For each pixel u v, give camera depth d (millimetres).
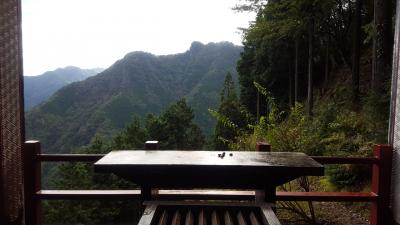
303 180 5246
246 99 33562
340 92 17703
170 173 3092
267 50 26594
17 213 3498
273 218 2807
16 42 3484
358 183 6270
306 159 3344
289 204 5188
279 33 16656
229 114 32562
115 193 3645
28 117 118000
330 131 7773
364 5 18078
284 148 5398
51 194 3639
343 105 13977
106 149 30094
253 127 5934
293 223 4918
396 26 3734
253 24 16812
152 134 34500
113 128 106375
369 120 6699
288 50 25641
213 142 29922
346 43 19734
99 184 25094
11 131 3402
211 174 3258
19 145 3562
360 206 5520
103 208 23031
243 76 33938
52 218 23156
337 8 18391
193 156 3488
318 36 19891
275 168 3006
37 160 3641
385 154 3650
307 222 4938
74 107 129250
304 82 27359
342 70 22641
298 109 5898
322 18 16781
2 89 3234
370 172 6191
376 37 8523
